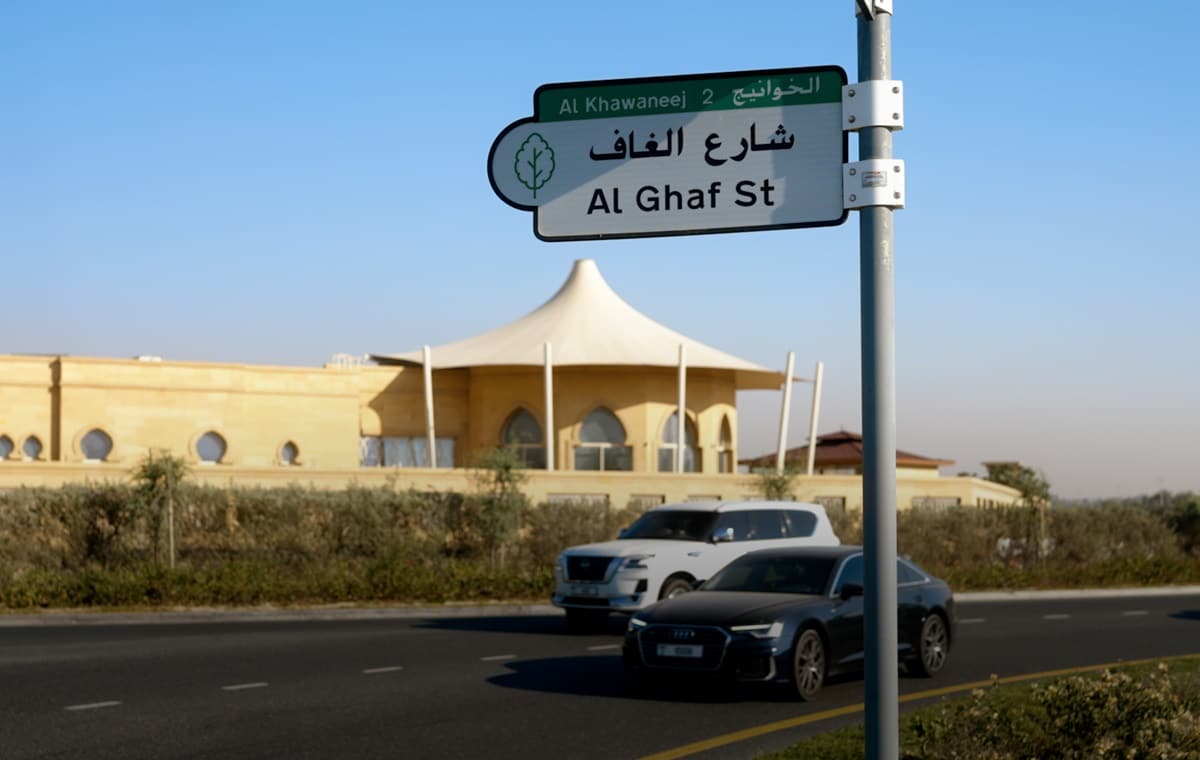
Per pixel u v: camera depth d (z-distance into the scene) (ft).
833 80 16.79
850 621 45.85
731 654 42.73
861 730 34.32
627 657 44.75
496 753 32.60
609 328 151.74
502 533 96.32
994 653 56.70
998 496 142.72
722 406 151.43
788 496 122.01
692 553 65.46
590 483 116.78
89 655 51.65
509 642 59.31
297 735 34.63
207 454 131.85
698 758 31.96
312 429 136.67
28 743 33.12
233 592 78.64
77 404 126.31
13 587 75.97
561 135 17.53
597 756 32.32
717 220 17.08
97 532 88.12
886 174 16.15
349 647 56.08
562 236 17.49
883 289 15.97
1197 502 137.08
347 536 94.43
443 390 145.18
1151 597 103.09
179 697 40.88
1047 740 27.94
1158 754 25.57
